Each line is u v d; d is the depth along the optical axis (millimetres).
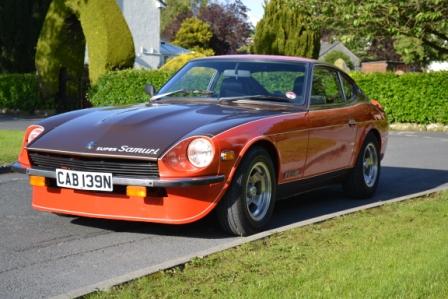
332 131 6977
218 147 5426
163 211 5434
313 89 6895
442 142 17078
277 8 26031
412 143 16688
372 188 8039
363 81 22203
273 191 6094
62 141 5719
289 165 6285
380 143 8258
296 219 6730
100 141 5566
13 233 5914
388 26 8484
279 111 6395
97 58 22266
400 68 52312
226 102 6559
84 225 6230
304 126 6457
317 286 4195
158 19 38500
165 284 4273
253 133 5762
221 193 5539
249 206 5883
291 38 26000
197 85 6926
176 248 5469
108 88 21922
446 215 6523
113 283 4270
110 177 5422
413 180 9867
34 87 24375
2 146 11750
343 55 60000
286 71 6926
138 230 6059
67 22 23234
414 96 21688
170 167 5293
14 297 4266
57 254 5254
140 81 21516
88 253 5293
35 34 27406
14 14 26953
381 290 4105
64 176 5605
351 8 8391
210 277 4430
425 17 8047
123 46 22219
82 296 4012
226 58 7199
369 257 4867
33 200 5984
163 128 5629
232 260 4836
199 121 5758
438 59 10820
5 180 8930
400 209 6832
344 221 6223
